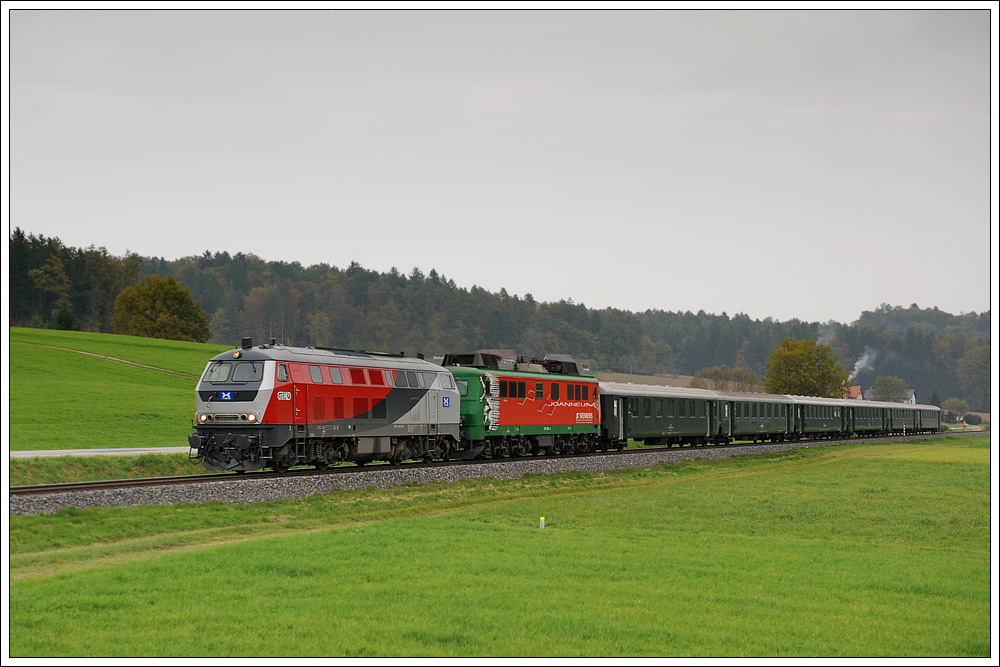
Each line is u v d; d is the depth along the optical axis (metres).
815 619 14.96
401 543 21.17
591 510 28.70
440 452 36.59
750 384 171.12
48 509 22.31
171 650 12.59
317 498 27.62
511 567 18.55
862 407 87.75
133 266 165.88
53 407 54.22
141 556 20.33
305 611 14.80
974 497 33.38
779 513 28.80
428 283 199.75
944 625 14.84
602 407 48.75
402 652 12.62
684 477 42.69
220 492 25.78
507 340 196.12
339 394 30.25
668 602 15.84
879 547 22.97
